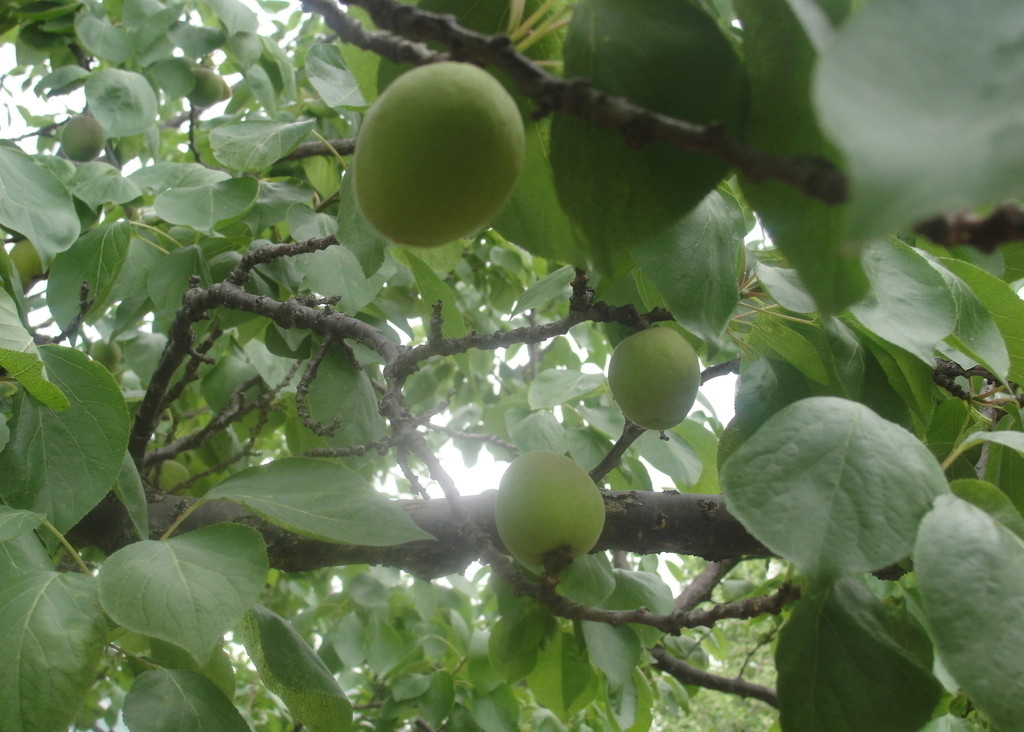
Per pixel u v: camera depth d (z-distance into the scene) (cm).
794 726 27
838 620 27
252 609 36
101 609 29
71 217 45
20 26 70
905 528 23
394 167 20
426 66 20
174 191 50
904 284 30
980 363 32
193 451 68
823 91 10
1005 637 21
